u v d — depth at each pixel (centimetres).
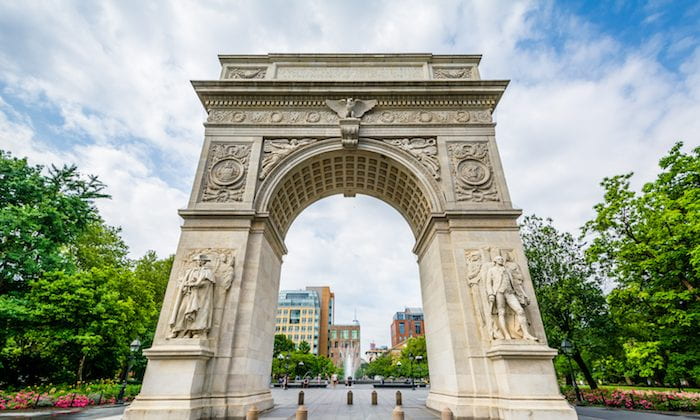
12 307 2258
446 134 2089
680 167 2206
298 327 14562
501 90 2164
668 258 2039
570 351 2402
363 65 2386
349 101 2156
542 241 3102
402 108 2195
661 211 2180
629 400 2247
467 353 1559
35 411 1880
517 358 1423
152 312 3581
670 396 2109
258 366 1742
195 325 1501
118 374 3866
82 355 2822
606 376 3944
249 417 1186
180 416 1297
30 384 2667
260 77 2331
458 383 1502
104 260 3941
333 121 2138
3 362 2548
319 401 2408
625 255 2272
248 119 2131
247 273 1708
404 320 17038
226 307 1597
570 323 2750
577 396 2552
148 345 3947
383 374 10162
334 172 2281
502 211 1812
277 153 2031
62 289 2527
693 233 1948
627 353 2202
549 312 2792
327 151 2050
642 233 2303
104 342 2786
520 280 1648
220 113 2148
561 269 2925
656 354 2120
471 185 1938
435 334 1928
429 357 2088
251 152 2016
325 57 2381
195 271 1598
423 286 2256
